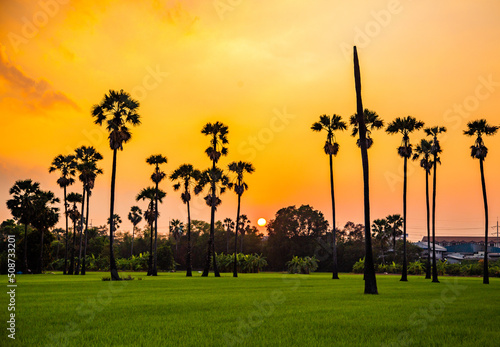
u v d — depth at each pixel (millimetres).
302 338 11156
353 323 13695
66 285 34188
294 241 123000
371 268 26938
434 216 48906
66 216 76000
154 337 11156
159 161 68000
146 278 52875
